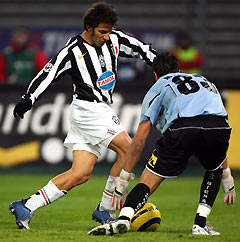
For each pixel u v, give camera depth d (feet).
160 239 50.26
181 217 74.90
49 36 173.88
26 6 185.47
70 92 131.75
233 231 61.62
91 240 49.01
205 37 174.60
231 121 130.82
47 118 131.44
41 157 131.34
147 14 185.06
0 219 70.38
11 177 125.08
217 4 185.16
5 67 144.15
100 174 130.21
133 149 52.54
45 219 71.20
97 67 60.29
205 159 55.16
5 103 133.39
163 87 53.88
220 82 132.67
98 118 60.08
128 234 53.31
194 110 53.21
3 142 132.36
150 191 53.42
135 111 130.93
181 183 119.24
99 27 58.44
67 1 185.37
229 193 58.54
